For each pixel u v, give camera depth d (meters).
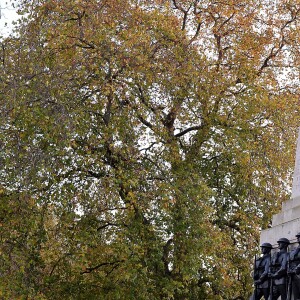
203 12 43.44
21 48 37.25
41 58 37.28
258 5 44.22
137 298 38.09
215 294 40.69
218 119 40.28
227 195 41.38
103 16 39.59
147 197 38.03
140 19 40.31
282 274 22.20
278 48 44.22
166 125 41.50
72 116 36.62
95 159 37.88
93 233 38.53
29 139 36.31
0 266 37.22
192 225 37.97
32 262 37.66
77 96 37.62
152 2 42.78
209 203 39.75
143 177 38.41
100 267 39.91
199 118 41.28
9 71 36.75
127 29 39.59
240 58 42.50
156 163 39.25
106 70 38.47
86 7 39.12
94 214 39.00
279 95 42.44
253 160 40.12
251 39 43.69
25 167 36.09
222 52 43.38
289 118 41.47
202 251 37.94
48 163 36.44
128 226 38.25
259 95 40.38
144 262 38.84
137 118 39.69
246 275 40.25
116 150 38.25
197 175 39.38
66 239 38.94
